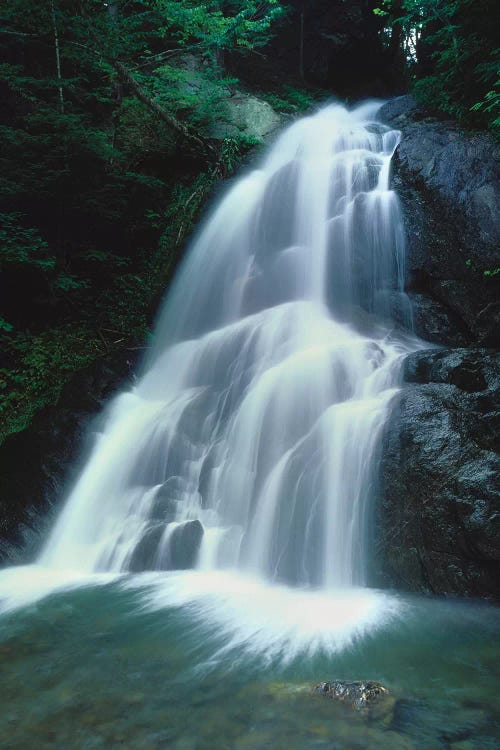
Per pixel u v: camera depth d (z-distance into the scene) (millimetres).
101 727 3385
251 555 6145
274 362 8086
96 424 8102
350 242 9367
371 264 9156
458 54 10750
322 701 3578
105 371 9094
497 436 5637
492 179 8492
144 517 6688
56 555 6676
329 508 5918
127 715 3506
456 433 5656
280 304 9820
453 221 8609
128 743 3227
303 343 8180
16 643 4523
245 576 5949
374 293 9039
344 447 6117
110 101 13805
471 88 10359
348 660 4137
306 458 6316
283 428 6824
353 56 21625
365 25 21062
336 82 21953
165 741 3234
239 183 12094
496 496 5066
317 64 21094
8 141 11188
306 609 5082
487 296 8125
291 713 3471
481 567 5082
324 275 9508
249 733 3289
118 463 7449
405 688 3748
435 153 9375
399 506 5559
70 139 11039
